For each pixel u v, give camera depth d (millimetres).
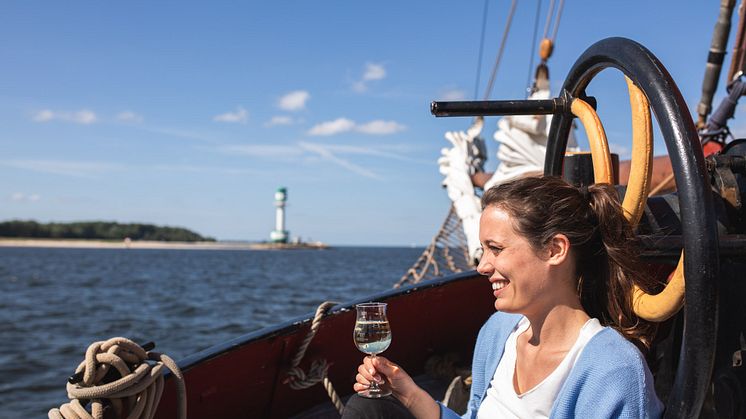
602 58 1558
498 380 1551
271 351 2246
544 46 5527
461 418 1635
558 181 1451
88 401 1651
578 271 1446
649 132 1460
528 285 1412
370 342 1654
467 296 2781
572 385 1347
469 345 2883
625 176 3740
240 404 2262
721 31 3541
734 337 1519
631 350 1330
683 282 1312
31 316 20672
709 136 2973
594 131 1656
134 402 1674
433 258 6527
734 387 1511
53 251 145125
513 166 4891
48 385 11148
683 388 1235
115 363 1622
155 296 28109
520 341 1527
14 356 13719
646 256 1540
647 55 1374
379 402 1601
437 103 1740
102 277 43250
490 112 1764
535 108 1790
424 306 2666
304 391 2475
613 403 1290
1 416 9203
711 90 3646
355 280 39531
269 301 25859
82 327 18188
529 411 1426
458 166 5660
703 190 1209
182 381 1758
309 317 2336
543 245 1397
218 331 17656
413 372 2793
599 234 1450
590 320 1408
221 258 98688
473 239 5379
